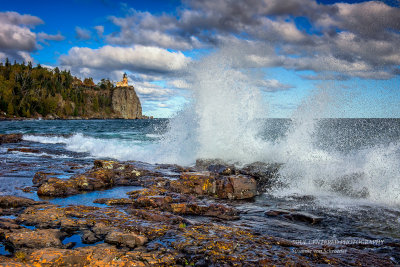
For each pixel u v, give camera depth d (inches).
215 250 147.0
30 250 143.6
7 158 482.9
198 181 301.9
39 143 714.8
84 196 271.0
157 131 1220.5
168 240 160.6
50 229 168.6
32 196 263.6
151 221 193.9
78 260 130.4
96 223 183.8
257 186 321.1
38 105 4298.7
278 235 181.2
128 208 228.1
